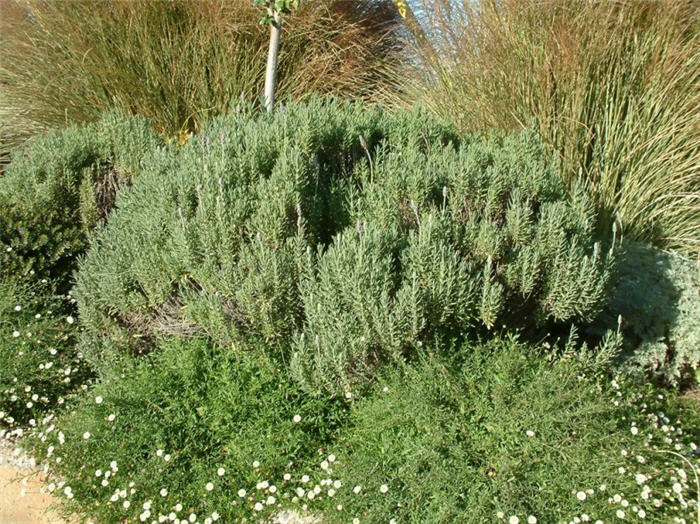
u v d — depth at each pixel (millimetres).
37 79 6219
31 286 4293
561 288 3490
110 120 5008
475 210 3729
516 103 4965
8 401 3758
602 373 3580
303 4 6168
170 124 6066
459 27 5488
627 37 4844
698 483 2857
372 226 3361
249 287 3297
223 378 3365
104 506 3039
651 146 4785
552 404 2943
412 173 3664
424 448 2893
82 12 6059
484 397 3037
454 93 5461
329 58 6375
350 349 3229
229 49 5934
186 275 3650
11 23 6508
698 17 4961
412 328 3182
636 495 2789
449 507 2676
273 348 3521
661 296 4180
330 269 3279
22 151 5840
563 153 4848
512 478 2748
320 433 3244
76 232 4625
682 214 4840
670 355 4141
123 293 3775
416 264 3264
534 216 3812
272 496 2975
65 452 3277
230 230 3457
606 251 4422
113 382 3523
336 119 4078
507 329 3664
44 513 3191
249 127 3869
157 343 3893
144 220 3865
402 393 3078
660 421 3438
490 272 3512
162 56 6023
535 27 5008
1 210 4484
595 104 4773
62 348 4020
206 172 3523
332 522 2844
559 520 2686
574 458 2799
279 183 3475
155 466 3092
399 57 6547
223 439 3236
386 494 2812
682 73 4746
